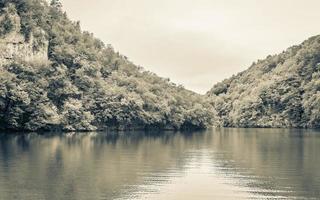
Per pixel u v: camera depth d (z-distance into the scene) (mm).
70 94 163125
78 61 184750
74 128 156000
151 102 199625
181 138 128000
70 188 39750
